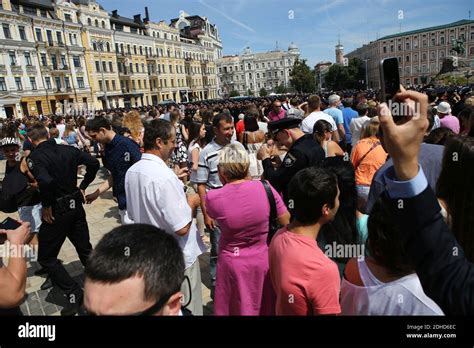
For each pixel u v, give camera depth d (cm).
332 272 165
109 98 5275
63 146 347
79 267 451
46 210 324
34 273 435
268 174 322
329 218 183
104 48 5184
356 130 576
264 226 232
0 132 405
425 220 97
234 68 9956
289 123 348
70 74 4641
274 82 9894
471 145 139
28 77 4094
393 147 93
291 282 165
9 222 184
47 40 4344
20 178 385
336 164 225
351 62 8044
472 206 137
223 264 238
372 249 134
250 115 487
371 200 204
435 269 98
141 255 104
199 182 354
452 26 6175
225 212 228
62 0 4588
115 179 354
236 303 233
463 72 3045
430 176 251
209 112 672
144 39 6019
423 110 91
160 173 240
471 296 95
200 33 8400
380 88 107
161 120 260
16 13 3934
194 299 261
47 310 350
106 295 100
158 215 240
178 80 6994
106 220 631
